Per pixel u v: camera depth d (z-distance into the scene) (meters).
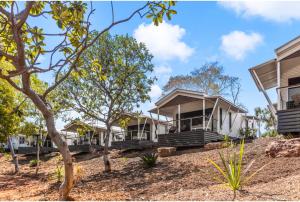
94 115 17.44
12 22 5.68
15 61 6.07
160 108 23.50
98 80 16.61
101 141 33.47
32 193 12.12
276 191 6.78
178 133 19.73
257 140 15.44
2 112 11.85
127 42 17.03
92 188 11.70
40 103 7.46
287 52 15.27
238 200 6.22
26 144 38.00
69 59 5.80
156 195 9.02
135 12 5.90
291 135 13.48
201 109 22.81
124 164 16.80
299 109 13.42
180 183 10.16
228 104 22.28
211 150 15.95
